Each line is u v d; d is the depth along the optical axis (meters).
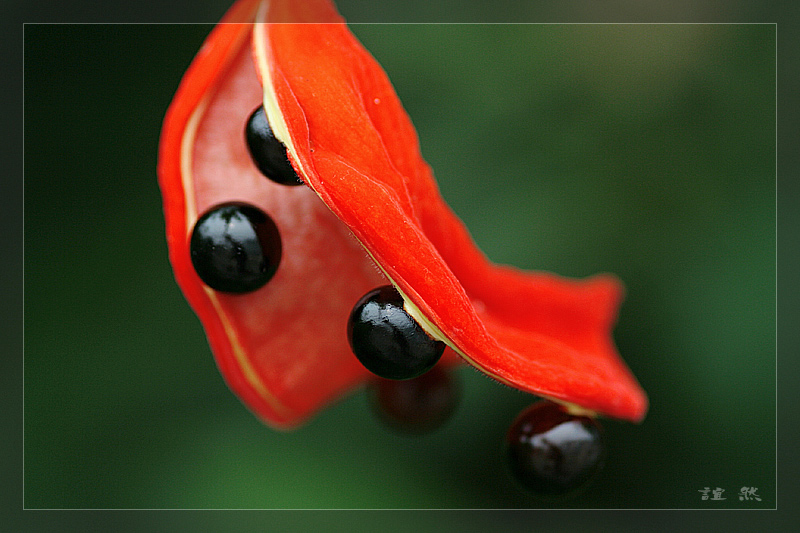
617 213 0.39
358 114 0.23
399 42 0.39
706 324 0.40
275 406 0.26
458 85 0.39
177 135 0.24
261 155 0.23
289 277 0.25
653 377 0.40
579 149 0.39
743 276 0.39
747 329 0.39
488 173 0.39
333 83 0.24
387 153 0.24
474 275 0.26
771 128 0.39
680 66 0.39
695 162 0.39
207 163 0.24
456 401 0.27
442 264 0.23
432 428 0.27
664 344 0.40
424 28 0.39
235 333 0.25
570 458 0.24
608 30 0.39
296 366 0.25
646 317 0.40
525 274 0.27
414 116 0.39
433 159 0.39
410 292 0.23
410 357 0.23
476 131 0.39
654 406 0.40
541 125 0.39
